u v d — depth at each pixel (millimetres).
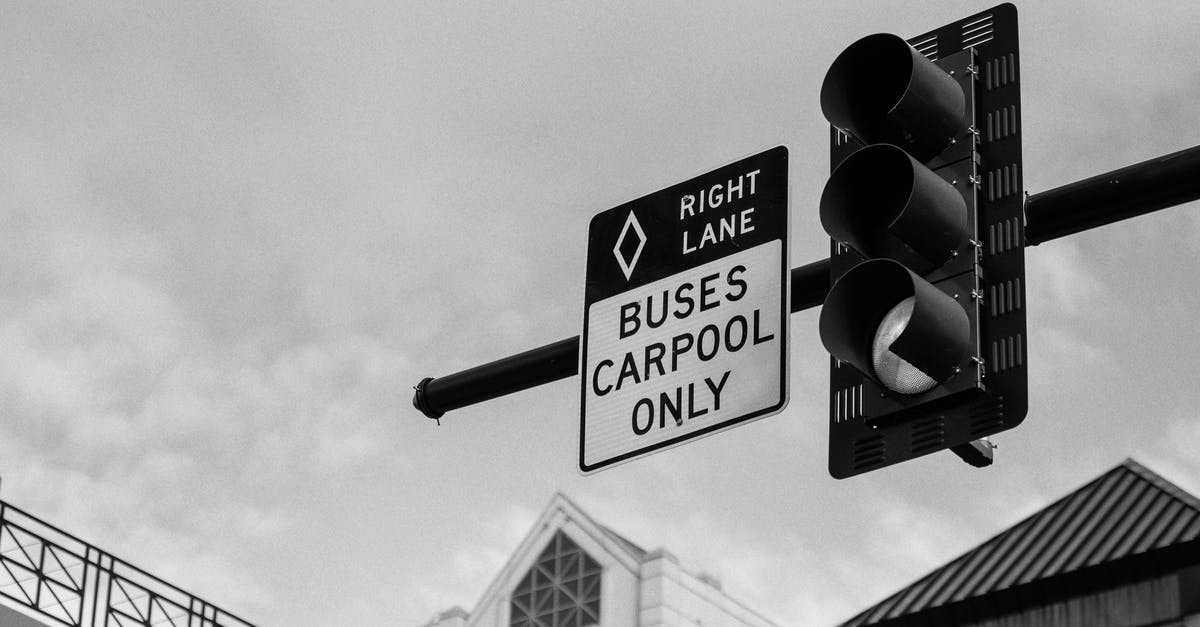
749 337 5383
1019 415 4539
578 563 32812
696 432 5395
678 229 5672
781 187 5477
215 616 17547
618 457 5551
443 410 6156
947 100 4828
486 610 33594
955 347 4555
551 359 5879
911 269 4809
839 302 4789
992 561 18328
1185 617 16109
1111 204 4691
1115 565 16859
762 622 32750
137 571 16891
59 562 16188
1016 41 4891
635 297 5695
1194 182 4605
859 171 4922
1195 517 17141
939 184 4699
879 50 5027
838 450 4844
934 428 4680
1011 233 4703
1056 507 18828
